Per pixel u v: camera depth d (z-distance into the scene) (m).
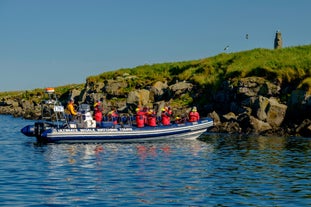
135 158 23.95
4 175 18.45
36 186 16.25
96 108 34.00
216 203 14.13
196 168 20.78
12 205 13.48
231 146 29.86
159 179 17.94
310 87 38.56
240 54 55.59
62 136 31.30
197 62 60.19
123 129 32.19
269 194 15.49
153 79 58.66
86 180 17.52
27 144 30.86
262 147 29.25
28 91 90.94
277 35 61.38
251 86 43.19
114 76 65.25
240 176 18.84
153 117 33.56
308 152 26.80
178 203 14.05
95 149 28.02
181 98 50.19
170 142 32.41
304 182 17.64
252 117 38.94
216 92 46.72
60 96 73.81
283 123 38.91
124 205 13.72
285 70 44.47
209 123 34.97
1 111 81.50
